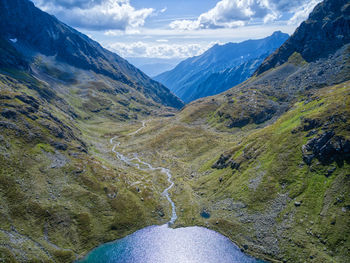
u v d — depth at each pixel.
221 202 113.25
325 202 85.06
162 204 121.62
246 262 80.94
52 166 113.38
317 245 77.19
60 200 99.69
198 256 85.00
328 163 92.88
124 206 110.50
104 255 86.12
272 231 88.56
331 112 106.12
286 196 95.94
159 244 92.44
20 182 96.62
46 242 83.19
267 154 118.38
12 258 69.50
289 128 122.12
